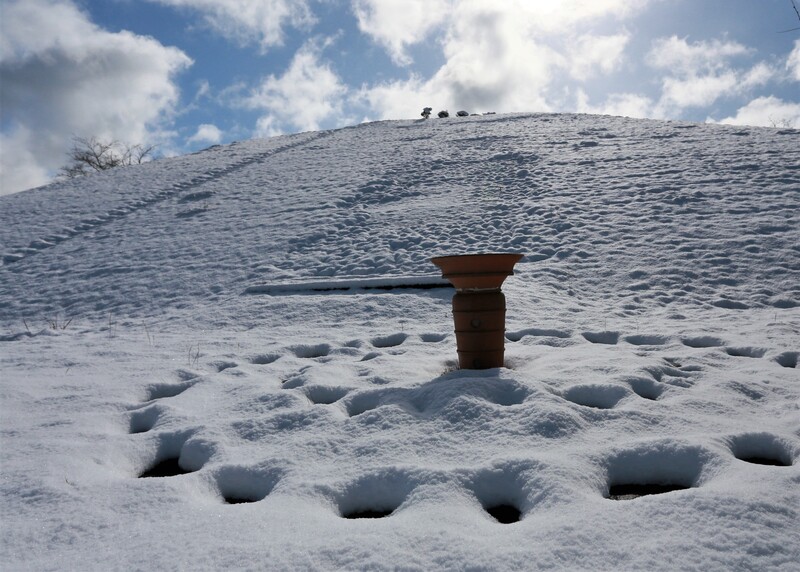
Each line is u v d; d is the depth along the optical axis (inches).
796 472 116.4
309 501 118.5
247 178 850.8
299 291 401.7
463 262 191.6
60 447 153.6
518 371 194.1
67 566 96.8
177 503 120.0
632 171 630.5
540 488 115.9
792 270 377.7
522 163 729.0
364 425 156.3
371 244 495.5
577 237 464.1
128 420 182.9
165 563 95.7
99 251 566.9
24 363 262.7
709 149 687.7
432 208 583.5
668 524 99.0
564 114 1172.5
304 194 692.1
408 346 259.9
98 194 850.8
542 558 91.5
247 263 478.3
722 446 132.6
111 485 129.8
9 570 96.7
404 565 91.5
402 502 119.8
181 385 216.4
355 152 959.0
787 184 530.3
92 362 258.8
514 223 510.9
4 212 792.3
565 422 147.0
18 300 457.7
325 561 94.1
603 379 184.4
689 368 207.9
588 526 99.7
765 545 91.3
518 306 334.0
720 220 466.9
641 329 283.3
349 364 226.7
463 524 104.8
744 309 331.9
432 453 137.6
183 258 511.2
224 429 161.6
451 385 173.5
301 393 188.2
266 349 267.9
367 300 364.2
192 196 768.3
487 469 124.4
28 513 117.6
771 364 210.7
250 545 100.3
